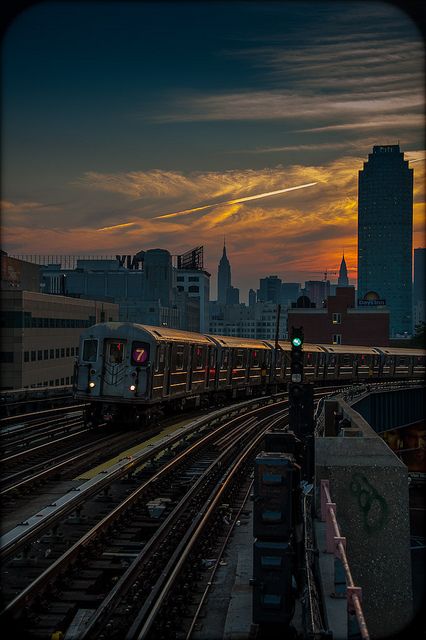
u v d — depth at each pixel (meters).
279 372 42.75
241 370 36.34
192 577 10.27
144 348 23.25
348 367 53.97
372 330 94.62
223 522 13.15
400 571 8.50
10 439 21.09
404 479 8.62
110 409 23.62
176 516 12.90
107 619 8.71
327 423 16.91
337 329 95.44
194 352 28.88
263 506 8.07
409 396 45.75
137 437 22.14
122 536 12.10
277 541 8.04
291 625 8.08
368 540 8.59
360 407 34.69
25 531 10.84
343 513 8.66
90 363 23.42
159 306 131.38
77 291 142.62
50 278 141.75
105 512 13.12
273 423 27.22
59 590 9.74
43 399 29.31
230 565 11.00
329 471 8.73
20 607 8.77
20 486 14.56
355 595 6.22
